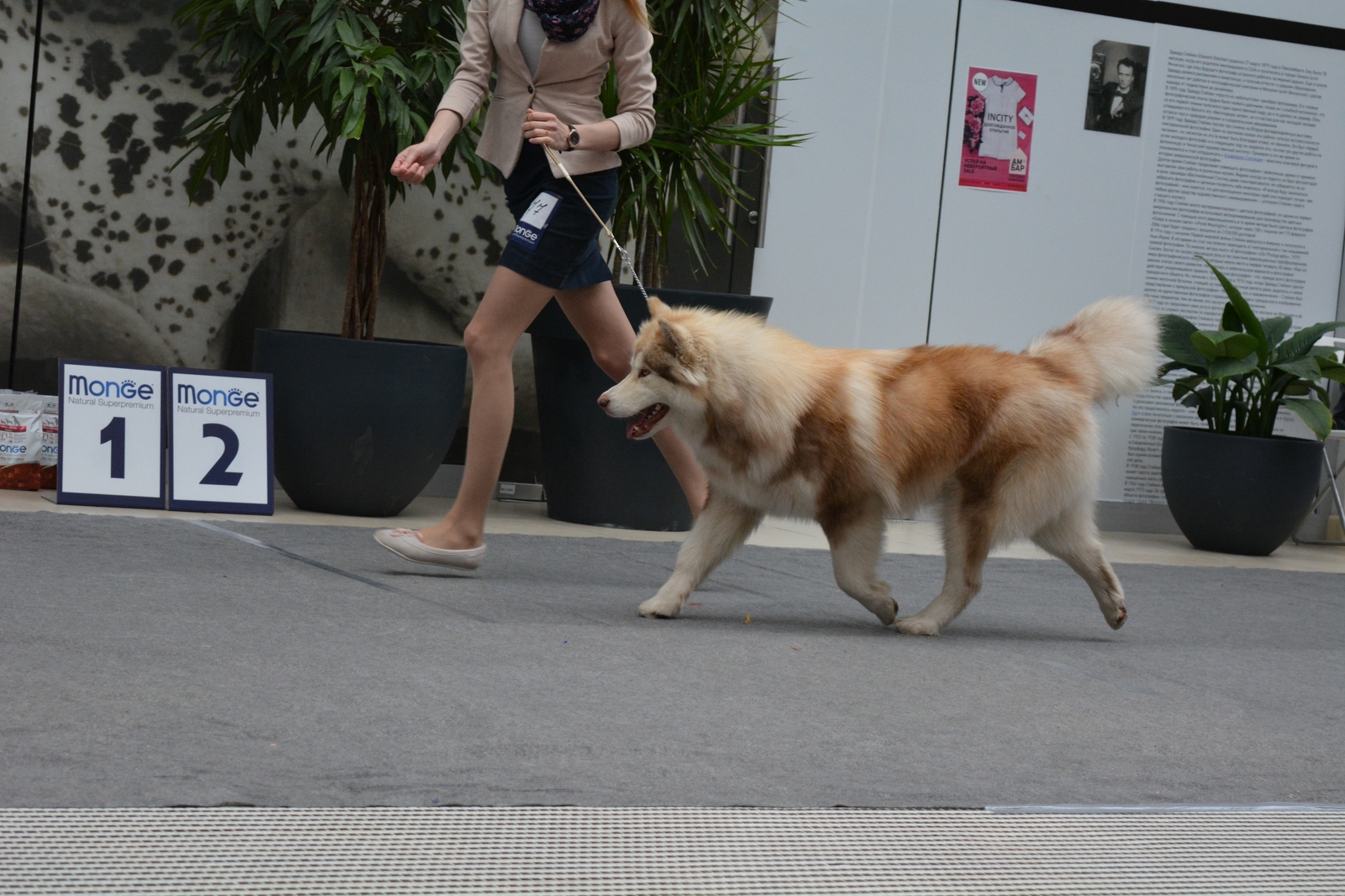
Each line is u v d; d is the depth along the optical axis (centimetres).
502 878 187
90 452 518
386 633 335
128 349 637
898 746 271
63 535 434
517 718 266
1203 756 287
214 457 533
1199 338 729
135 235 630
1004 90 770
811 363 389
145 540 442
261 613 346
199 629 321
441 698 276
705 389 375
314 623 339
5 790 202
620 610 402
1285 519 736
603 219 420
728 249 688
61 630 307
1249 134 820
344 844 194
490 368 415
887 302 764
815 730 278
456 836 201
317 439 549
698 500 465
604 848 201
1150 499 830
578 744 252
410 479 566
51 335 625
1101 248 803
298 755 231
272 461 543
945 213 769
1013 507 403
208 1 550
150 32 623
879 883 198
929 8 749
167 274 637
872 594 401
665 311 390
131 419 526
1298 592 593
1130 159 802
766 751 259
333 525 525
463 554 428
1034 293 793
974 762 265
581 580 455
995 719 303
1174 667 390
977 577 408
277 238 650
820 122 736
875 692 319
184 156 583
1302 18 819
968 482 405
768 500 392
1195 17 800
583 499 607
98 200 624
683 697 296
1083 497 422
